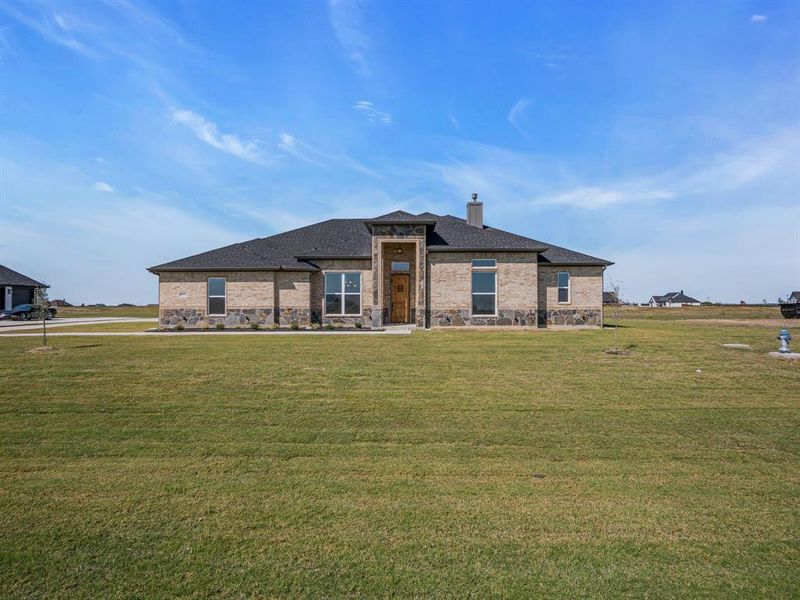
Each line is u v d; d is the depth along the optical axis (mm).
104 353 13094
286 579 3553
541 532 4258
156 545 4027
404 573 3637
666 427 7219
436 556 3869
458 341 15867
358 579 3561
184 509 4676
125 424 7340
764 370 10812
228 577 3576
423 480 5414
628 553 3928
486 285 22531
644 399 8633
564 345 14742
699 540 4129
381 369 11016
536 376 10352
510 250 22328
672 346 14312
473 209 25453
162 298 23094
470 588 3459
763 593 3412
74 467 5781
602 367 11234
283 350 13727
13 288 41125
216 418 7617
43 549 3959
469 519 4496
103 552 3920
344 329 21984
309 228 27328
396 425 7332
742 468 5773
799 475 5570
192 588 3445
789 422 7434
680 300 125812
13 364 11453
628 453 6254
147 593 3393
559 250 25109
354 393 9016
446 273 22531
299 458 6086
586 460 6027
